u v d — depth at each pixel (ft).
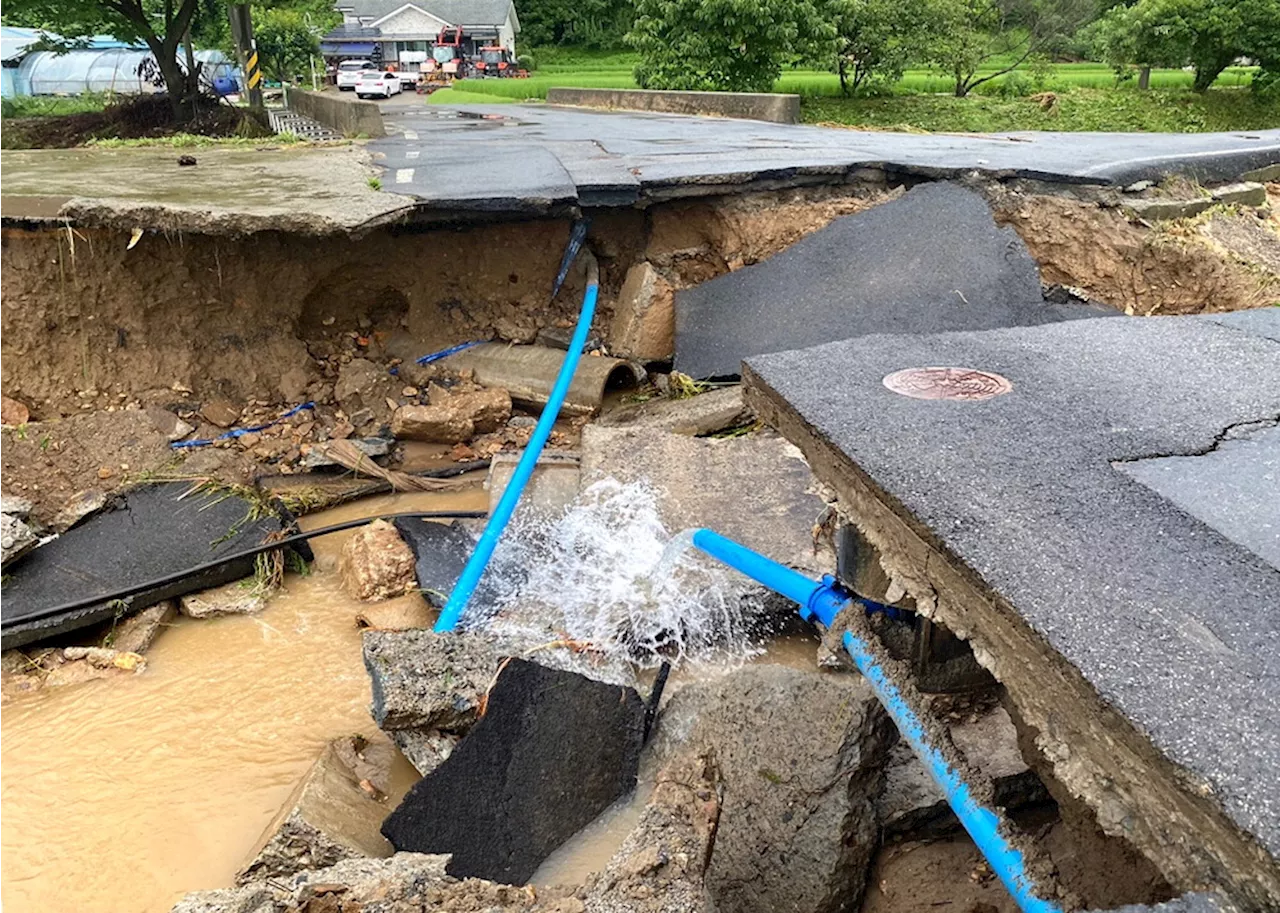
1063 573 6.80
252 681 13.89
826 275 22.33
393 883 7.78
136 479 17.85
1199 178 25.99
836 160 25.95
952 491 7.90
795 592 11.04
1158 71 109.40
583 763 10.31
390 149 31.71
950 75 90.68
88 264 19.66
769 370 10.85
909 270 21.67
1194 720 5.41
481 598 14.67
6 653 14.19
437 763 11.21
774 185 24.39
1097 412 9.46
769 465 16.88
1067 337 11.87
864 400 9.82
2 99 84.23
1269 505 7.68
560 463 17.93
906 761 10.74
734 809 9.91
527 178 23.40
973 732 11.09
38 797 11.73
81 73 104.78
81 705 13.38
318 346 22.66
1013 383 10.27
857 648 9.74
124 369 20.43
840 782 9.80
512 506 16.05
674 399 21.18
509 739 10.43
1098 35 89.45
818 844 9.57
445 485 19.60
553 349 22.85
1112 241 23.21
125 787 11.89
